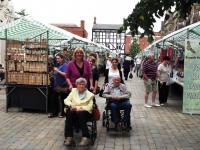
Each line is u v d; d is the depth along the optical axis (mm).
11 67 12586
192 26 14305
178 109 14086
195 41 12773
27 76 12531
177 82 17766
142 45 74500
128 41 79188
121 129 9617
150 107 14562
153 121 11484
